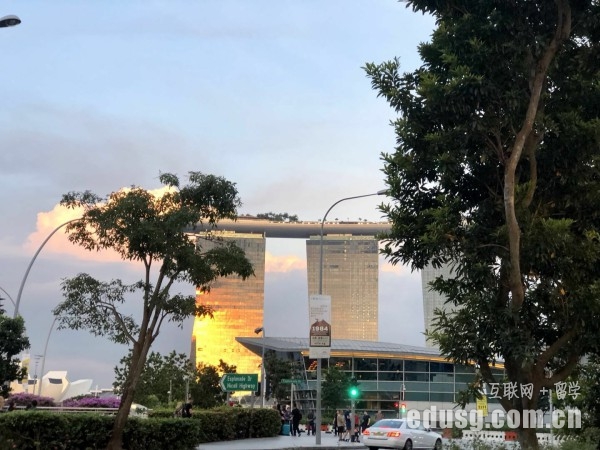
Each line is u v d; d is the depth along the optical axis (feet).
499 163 42.65
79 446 65.51
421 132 42.50
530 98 39.83
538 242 38.99
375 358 288.92
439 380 287.69
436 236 40.40
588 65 41.83
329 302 106.52
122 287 69.36
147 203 68.23
